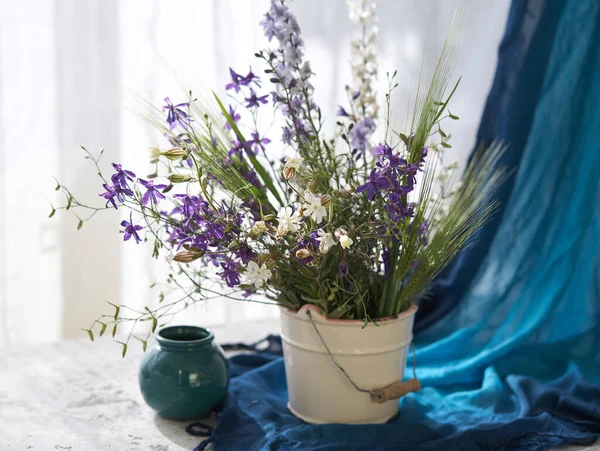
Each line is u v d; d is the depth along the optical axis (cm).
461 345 119
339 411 94
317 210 81
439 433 95
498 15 139
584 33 118
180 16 143
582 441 95
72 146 142
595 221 116
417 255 94
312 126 95
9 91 139
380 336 92
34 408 99
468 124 142
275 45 145
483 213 102
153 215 88
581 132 119
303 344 94
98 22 140
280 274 92
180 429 95
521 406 101
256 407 99
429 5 145
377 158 96
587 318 116
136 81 143
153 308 148
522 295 120
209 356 96
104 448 90
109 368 113
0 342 145
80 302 146
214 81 145
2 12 137
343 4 146
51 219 143
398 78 146
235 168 95
